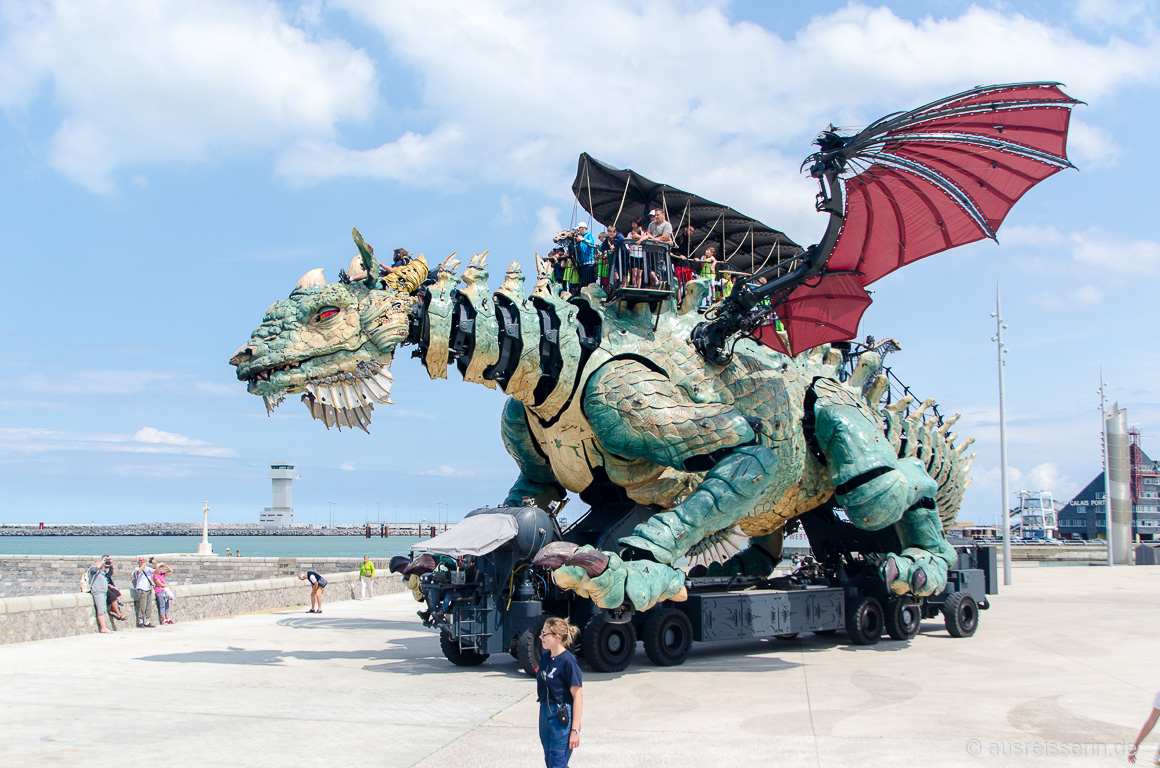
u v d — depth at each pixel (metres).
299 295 10.66
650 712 8.19
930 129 10.95
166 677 10.16
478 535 10.23
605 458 11.56
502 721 7.76
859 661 11.59
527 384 11.05
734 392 11.83
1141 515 72.06
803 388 13.41
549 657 5.02
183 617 16.84
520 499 13.38
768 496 12.48
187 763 6.40
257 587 19.19
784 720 7.81
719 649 12.96
